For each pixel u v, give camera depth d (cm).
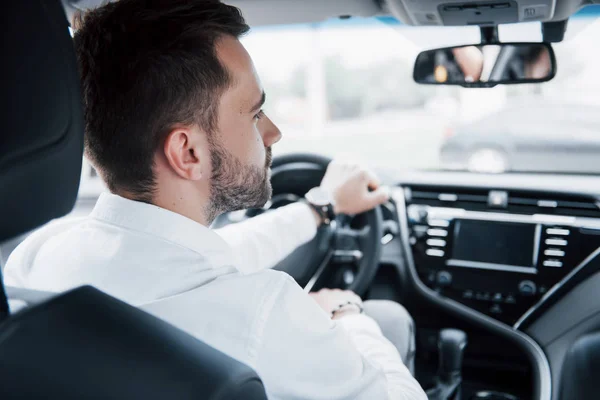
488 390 229
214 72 90
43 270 97
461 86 187
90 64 91
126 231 92
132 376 56
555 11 155
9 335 58
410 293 232
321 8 183
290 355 88
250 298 87
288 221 166
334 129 977
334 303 149
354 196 180
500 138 474
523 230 220
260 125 107
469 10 156
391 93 999
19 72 58
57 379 56
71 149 64
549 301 215
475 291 227
